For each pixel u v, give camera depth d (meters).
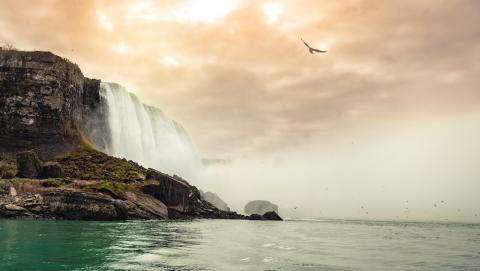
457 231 90.25
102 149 110.50
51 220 54.75
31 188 60.59
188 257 26.00
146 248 29.22
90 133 109.31
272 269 22.94
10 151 87.81
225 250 30.72
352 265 25.62
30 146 89.81
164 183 78.75
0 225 43.22
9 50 94.12
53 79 94.81
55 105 94.00
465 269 25.06
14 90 91.62
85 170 82.75
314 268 23.89
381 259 29.03
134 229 45.47
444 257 31.28
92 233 37.81
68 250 26.06
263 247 34.03
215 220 86.50
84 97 110.25
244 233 50.28
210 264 23.72
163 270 21.08
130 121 125.88
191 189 91.06
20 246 26.84
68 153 92.44
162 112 156.50
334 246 37.97
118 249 27.78
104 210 59.47
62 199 57.62
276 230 62.25
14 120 90.31
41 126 92.06
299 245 37.47
